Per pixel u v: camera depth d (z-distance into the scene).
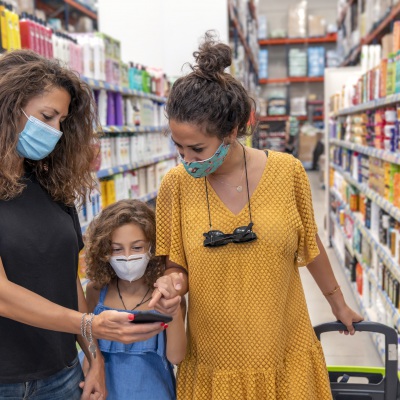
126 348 1.69
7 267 1.36
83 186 1.65
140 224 1.67
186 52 7.45
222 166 1.48
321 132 15.80
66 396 1.52
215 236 1.46
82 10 8.29
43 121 1.37
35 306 1.26
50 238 1.44
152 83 6.09
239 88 1.37
